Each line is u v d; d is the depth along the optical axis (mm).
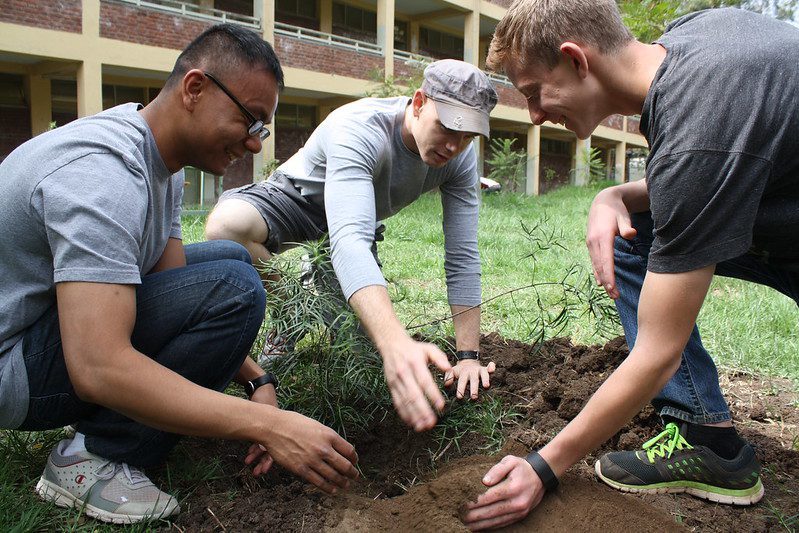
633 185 2412
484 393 2836
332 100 17453
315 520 2031
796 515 2160
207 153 2039
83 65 11508
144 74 13219
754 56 1691
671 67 1759
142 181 1899
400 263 6227
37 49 10945
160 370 1782
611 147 30266
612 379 1848
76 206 1740
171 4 14367
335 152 2494
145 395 1745
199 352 2088
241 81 1934
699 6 7352
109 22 11734
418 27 21141
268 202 3227
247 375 2424
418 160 2812
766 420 2969
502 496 1930
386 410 2770
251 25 14250
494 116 20781
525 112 22047
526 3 1893
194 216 10211
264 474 2303
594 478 2348
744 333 4066
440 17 20422
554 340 3451
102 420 2037
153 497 2051
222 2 15375
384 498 2311
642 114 1838
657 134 1773
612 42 1844
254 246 3223
